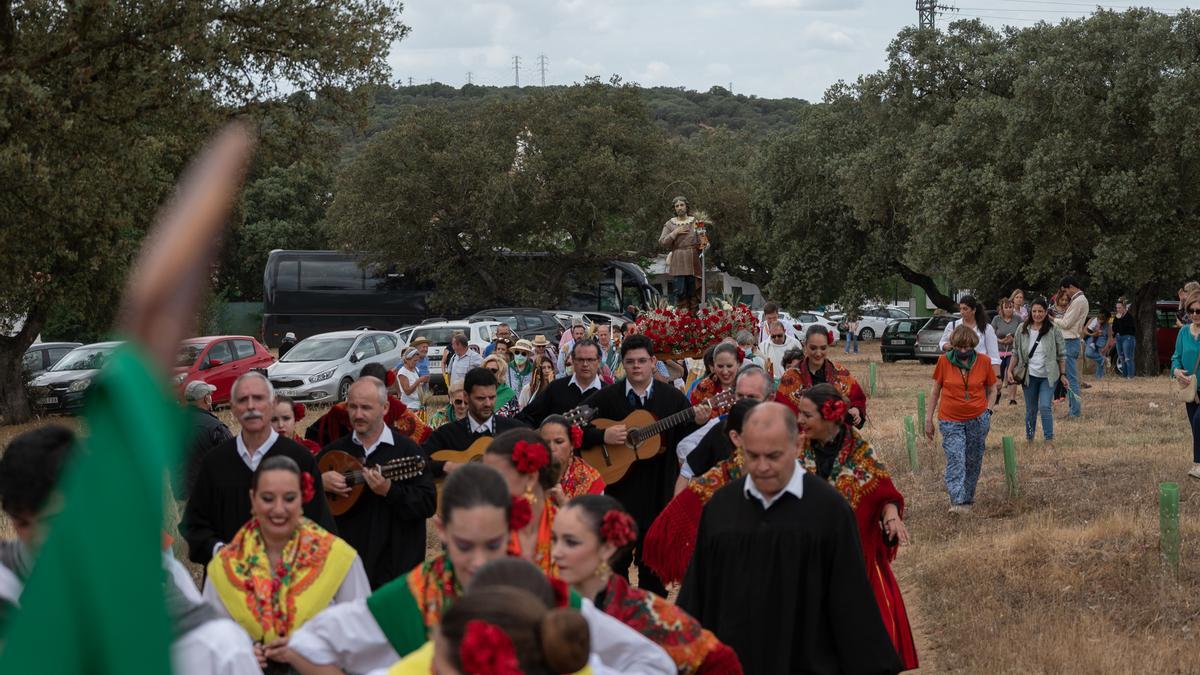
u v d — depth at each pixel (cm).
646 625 416
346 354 2711
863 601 514
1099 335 2783
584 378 927
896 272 4572
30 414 2541
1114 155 3023
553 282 4447
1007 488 1140
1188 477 1160
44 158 1775
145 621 73
